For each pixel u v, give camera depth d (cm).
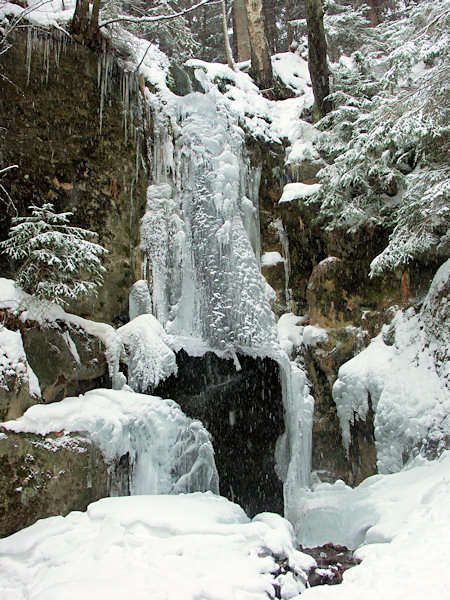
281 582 443
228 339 894
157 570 430
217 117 1078
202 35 2089
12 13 833
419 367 880
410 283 1005
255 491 941
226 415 905
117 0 1000
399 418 844
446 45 873
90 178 888
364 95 1152
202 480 730
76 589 396
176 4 1653
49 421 627
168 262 939
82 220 867
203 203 965
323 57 1209
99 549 463
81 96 889
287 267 1155
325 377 1038
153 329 827
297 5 2230
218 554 462
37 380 658
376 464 888
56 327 736
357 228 1056
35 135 829
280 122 1286
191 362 849
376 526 621
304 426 969
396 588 432
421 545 519
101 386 778
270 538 488
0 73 799
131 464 673
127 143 945
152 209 959
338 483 904
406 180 933
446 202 876
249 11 1407
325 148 1155
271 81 1396
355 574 478
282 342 1051
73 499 603
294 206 1126
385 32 1363
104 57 924
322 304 1069
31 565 466
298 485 929
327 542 775
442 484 655
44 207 695
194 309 923
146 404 714
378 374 917
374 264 940
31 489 575
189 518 523
